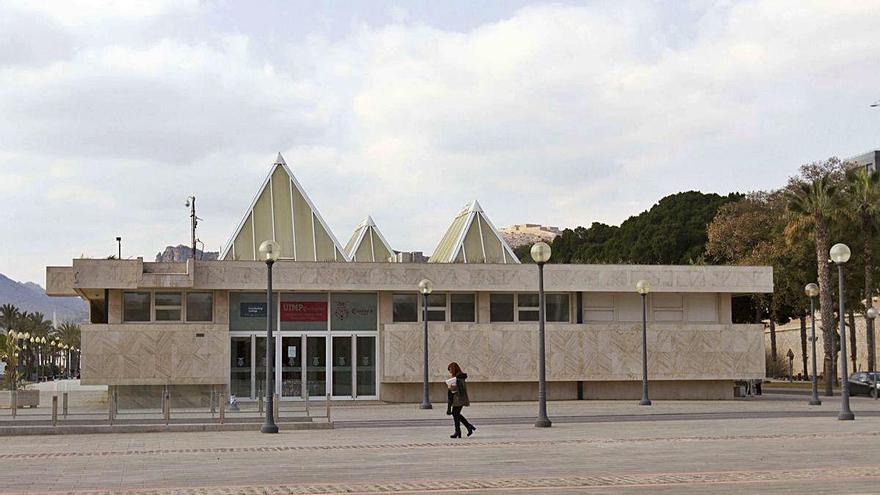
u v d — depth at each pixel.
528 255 131.12
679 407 39.28
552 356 44.12
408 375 42.91
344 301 43.91
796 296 69.69
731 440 23.27
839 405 41.47
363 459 19.05
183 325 41.59
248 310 43.09
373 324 44.16
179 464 18.39
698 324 45.66
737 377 45.50
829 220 55.09
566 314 45.97
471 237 52.34
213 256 87.75
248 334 42.94
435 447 21.73
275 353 42.97
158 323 42.06
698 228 89.31
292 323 43.38
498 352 43.69
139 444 23.62
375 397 43.75
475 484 14.77
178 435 26.92
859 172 62.72
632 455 19.48
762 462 17.91
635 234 95.62
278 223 49.00
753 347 45.75
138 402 28.89
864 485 14.43
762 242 71.38
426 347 39.59
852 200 61.00
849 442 22.53
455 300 45.03
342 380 43.53
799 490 13.86
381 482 15.16
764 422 30.03
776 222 71.44
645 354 40.97
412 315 44.69
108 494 13.97
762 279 45.94
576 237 116.19
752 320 81.31
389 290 43.50
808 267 67.88
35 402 32.16
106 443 24.06
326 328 43.59
